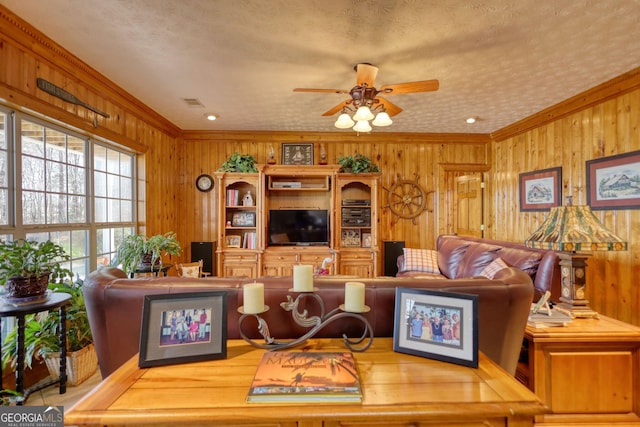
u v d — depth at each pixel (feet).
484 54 8.16
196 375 3.47
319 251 15.20
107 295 4.92
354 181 15.49
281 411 2.83
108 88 10.07
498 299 4.87
